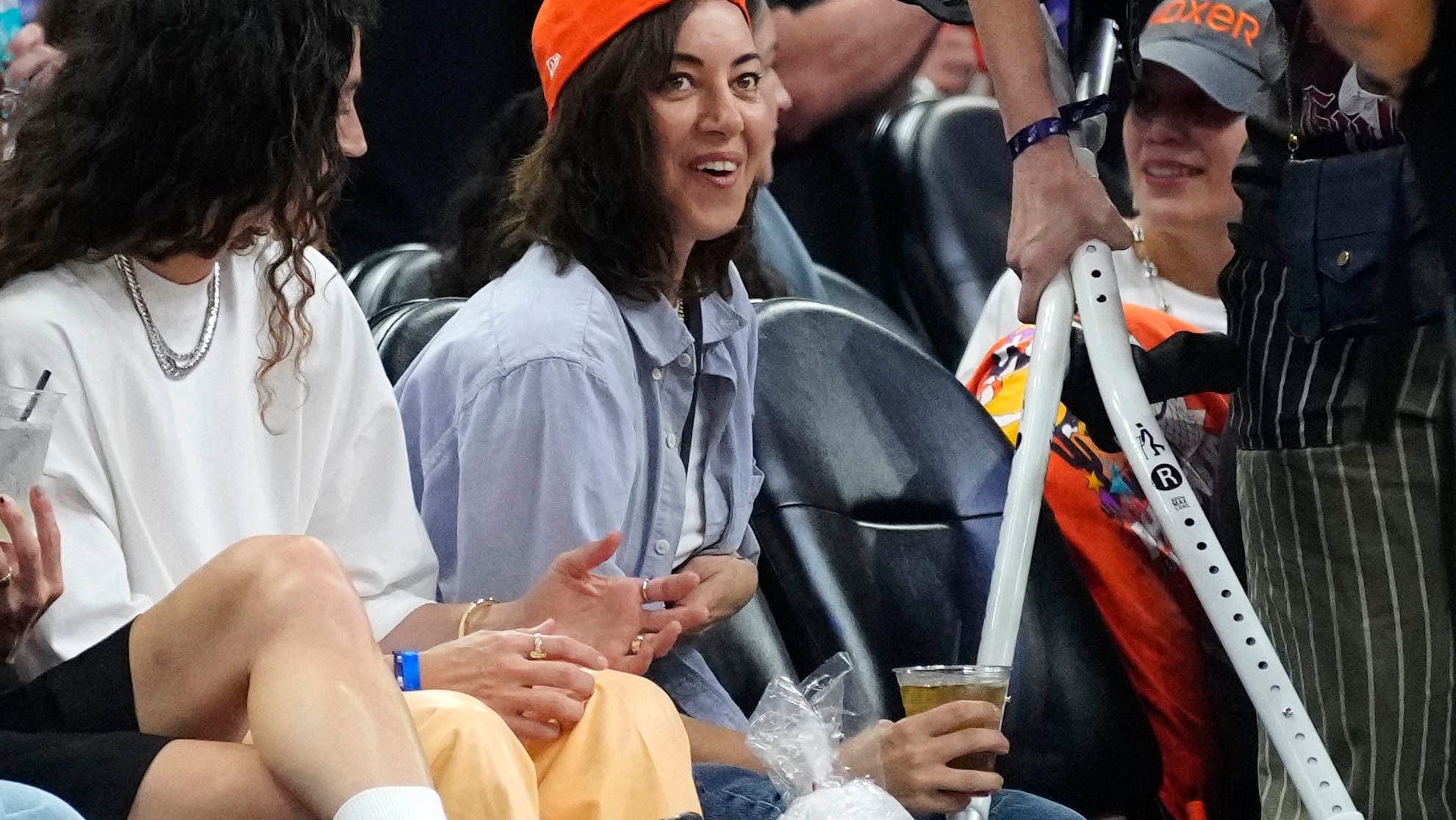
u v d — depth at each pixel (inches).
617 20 339.6
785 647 388.5
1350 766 348.2
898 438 418.6
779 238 583.5
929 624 402.9
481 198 417.4
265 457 295.3
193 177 263.9
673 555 349.1
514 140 417.4
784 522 396.2
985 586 413.4
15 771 219.8
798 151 646.5
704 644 377.7
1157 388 362.9
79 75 266.4
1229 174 522.3
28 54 339.6
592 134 343.9
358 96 583.2
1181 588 456.1
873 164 639.8
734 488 370.0
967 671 287.6
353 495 310.7
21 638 245.1
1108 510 456.8
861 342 429.1
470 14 599.2
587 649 279.3
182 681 234.2
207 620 232.2
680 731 277.0
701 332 366.3
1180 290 539.8
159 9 261.4
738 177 352.5
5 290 269.9
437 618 307.0
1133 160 540.1
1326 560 347.9
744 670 378.9
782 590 392.8
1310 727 311.4
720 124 343.9
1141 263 544.1
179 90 260.8
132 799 217.6
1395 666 340.2
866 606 395.9
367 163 591.2
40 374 263.0
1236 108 486.9
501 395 325.1
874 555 402.6
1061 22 510.3
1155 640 451.2
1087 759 414.0
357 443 311.0
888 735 287.3
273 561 232.8
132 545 270.2
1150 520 457.4
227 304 292.5
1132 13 361.1
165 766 219.0
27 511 236.1
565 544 319.6
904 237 625.6
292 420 298.2
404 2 588.7
